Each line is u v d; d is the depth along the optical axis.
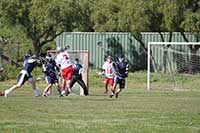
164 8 101.31
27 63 59.91
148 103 53.53
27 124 34.62
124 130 32.12
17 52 112.19
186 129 32.84
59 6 114.12
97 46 115.81
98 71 107.25
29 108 45.66
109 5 110.88
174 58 107.25
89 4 117.62
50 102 52.66
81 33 116.62
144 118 39.00
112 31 115.00
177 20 101.19
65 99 57.72
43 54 130.25
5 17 117.38
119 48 115.25
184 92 77.69
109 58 73.38
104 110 44.84
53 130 31.83
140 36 110.62
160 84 93.81
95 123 35.56
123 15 106.19
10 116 39.41
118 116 40.25
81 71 66.44
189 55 107.06
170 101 57.09
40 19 114.69
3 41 118.62
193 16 99.31
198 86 91.25
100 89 85.94
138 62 113.88
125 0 107.19
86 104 50.84
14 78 97.94
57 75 63.25
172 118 39.06
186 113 42.94
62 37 118.38
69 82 62.06
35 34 120.12
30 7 115.81
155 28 108.44
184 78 97.31
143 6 103.62
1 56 108.25
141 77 99.19
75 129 32.38
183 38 109.25
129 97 64.06
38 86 86.50
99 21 112.38
